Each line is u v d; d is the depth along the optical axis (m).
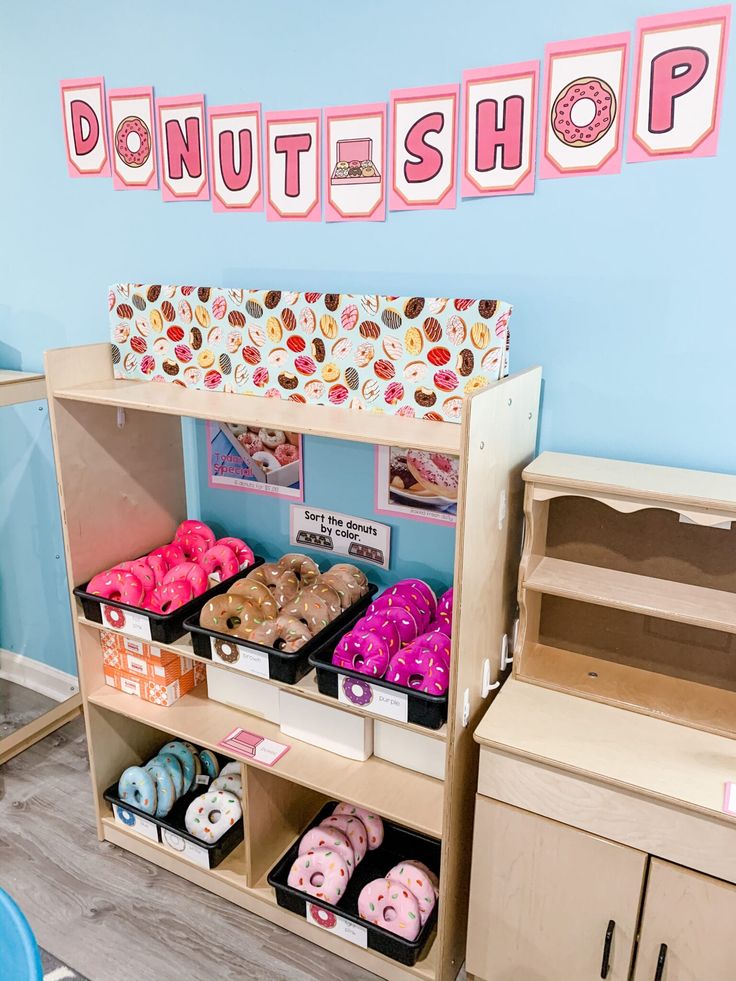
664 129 1.36
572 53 1.39
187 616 1.81
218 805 1.89
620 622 1.61
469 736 1.52
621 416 1.54
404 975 1.65
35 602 2.66
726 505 1.27
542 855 1.42
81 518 1.86
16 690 2.76
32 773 2.32
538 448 1.65
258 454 2.00
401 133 1.58
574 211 1.47
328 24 1.60
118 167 1.97
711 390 1.45
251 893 1.82
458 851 1.57
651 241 1.42
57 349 1.75
